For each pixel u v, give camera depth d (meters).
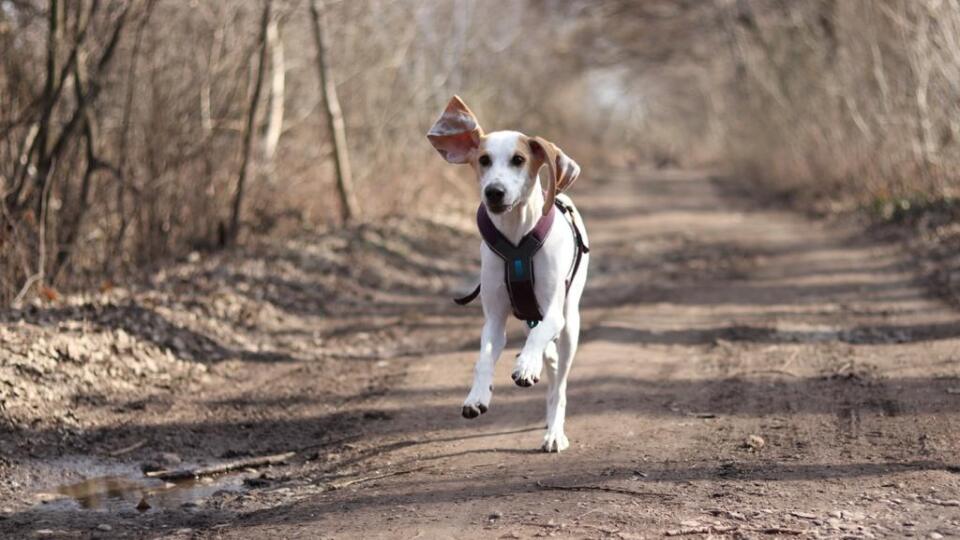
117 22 10.12
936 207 15.29
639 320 10.11
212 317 9.30
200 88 12.20
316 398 7.63
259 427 6.95
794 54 25.45
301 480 5.92
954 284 10.69
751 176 30.97
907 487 5.08
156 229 11.59
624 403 7.07
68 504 5.54
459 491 5.40
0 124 9.31
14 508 5.46
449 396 7.57
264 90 14.24
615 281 12.84
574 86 46.97
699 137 63.38
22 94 10.02
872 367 7.71
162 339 8.33
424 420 6.98
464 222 17.88
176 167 11.78
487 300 5.62
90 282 10.17
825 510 4.81
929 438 5.90
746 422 6.50
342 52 17.28
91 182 10.98
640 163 54.19
